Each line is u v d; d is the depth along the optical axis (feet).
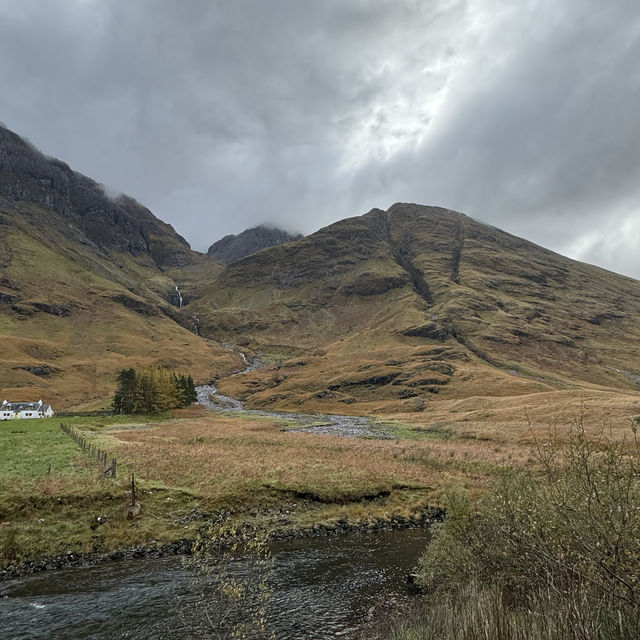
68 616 57.31
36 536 83.05
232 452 159.53
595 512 25.84
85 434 209.26
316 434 245.04
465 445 192.24
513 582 43.11
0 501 91.97
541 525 32.94
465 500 58.18
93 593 64.69
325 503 111.24
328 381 579.89
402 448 180.75
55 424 278.05
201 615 56.29
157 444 176.96
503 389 464.24
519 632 27.17
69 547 81.56
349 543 89.04
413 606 58.39
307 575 71.56
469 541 53.26
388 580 69.46
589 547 25.40
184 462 135.95
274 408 500.33
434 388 495.00
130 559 79.46
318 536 93.45
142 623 54.85
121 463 131.54
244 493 109.40
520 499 37.93
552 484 30.50
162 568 74.90
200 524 94.48
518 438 199.93
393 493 118.32
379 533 95.50
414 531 97.19
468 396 457.68
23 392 529.45
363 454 165.58
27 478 110.63
